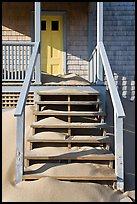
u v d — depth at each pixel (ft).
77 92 21.33
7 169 15.75
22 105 15.17
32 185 13.89
